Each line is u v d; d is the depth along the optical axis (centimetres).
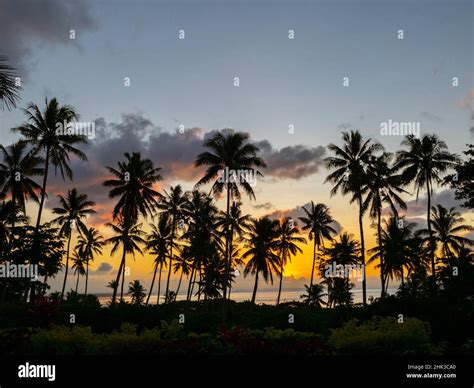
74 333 1218
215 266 6475
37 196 5112
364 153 5059
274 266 7031
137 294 9250
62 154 4578
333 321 3155
